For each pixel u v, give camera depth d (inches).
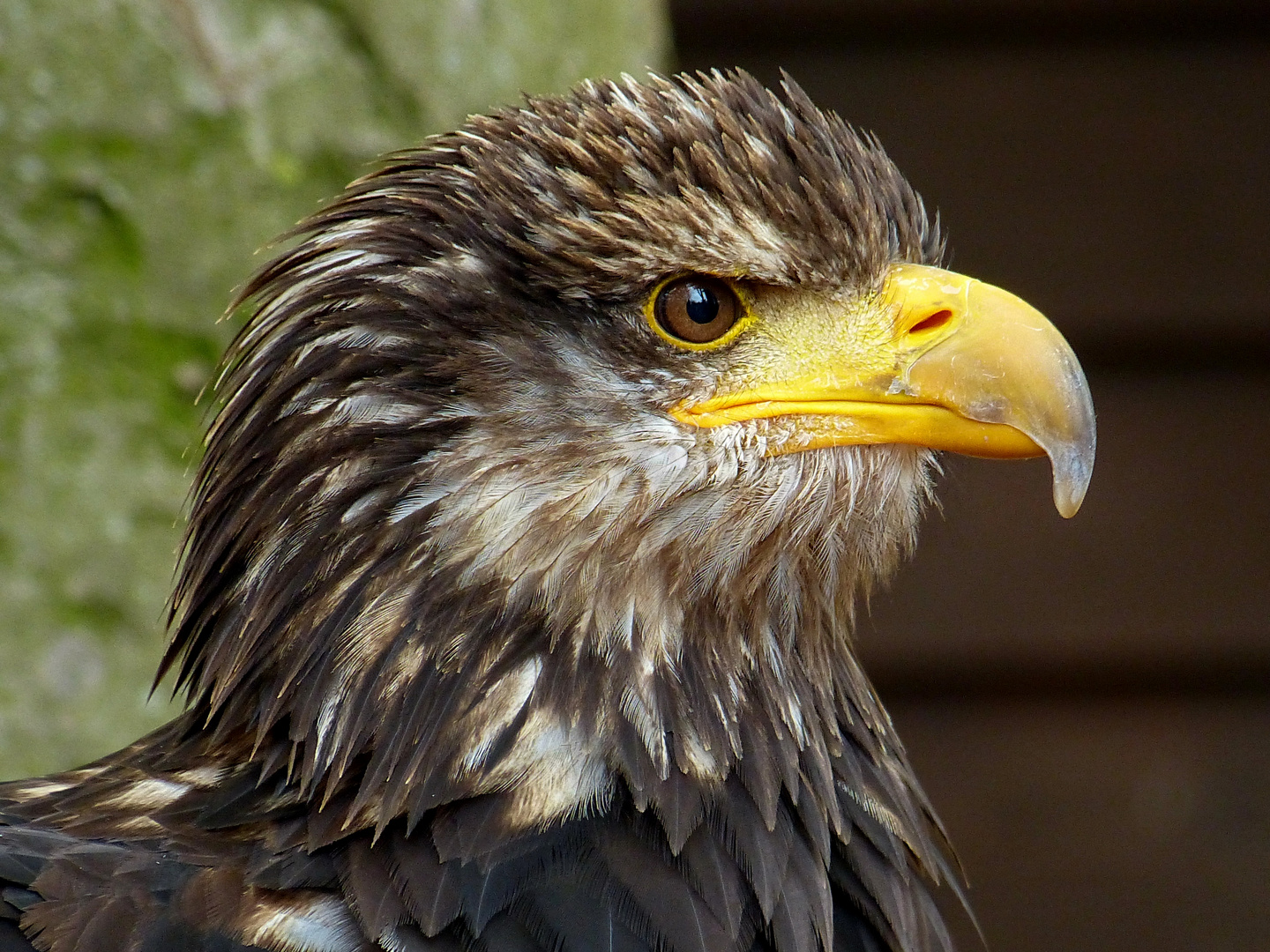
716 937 207.6
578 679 216.4
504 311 219.6
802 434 228.7
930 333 230.4
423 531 214.4
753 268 223.5
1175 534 447.5
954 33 450.9
